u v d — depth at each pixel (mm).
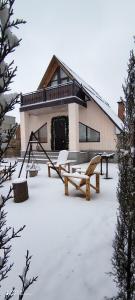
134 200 1352
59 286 1689
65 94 10922
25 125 12883
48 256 2141
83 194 4602
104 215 3277
